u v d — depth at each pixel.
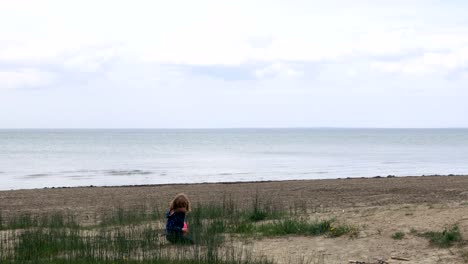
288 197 25.53
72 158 70.69
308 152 86.56
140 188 32.28
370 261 10.79
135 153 83.88
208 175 46.16
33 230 14.32
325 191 28.56
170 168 54.03
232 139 173.12
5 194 28.98
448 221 12.86
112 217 17.59
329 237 12.95
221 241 12.69
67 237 12.83
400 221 13.51
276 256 11.44
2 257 10.91
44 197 27.41
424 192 27.19
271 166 56.16
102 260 10.61
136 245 11.95
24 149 96.81
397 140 159.12
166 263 10.38
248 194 27.48
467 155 76.50
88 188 32.56
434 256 10.82
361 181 35.00
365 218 14.38
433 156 74.31
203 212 16.92
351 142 141.75
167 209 20.73
